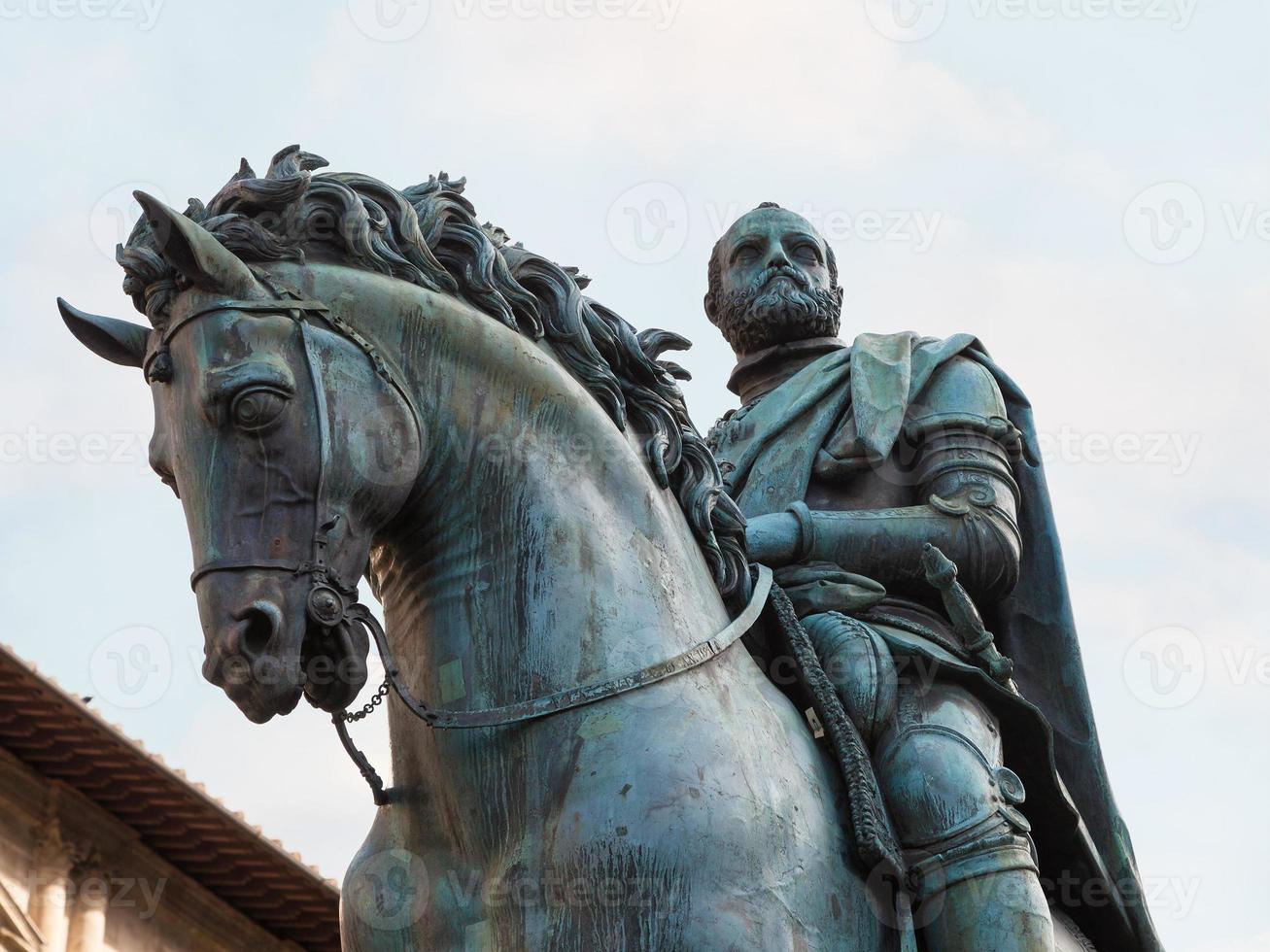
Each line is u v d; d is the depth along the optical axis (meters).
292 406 3.58
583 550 3.76
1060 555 4.84
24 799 17.23
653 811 3.55
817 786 3.90
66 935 17.11
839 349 5.24
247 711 3.52
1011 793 4.14
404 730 3.84
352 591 3.59
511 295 3.91
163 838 17.91
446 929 3.68
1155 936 4.64
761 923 3.57
